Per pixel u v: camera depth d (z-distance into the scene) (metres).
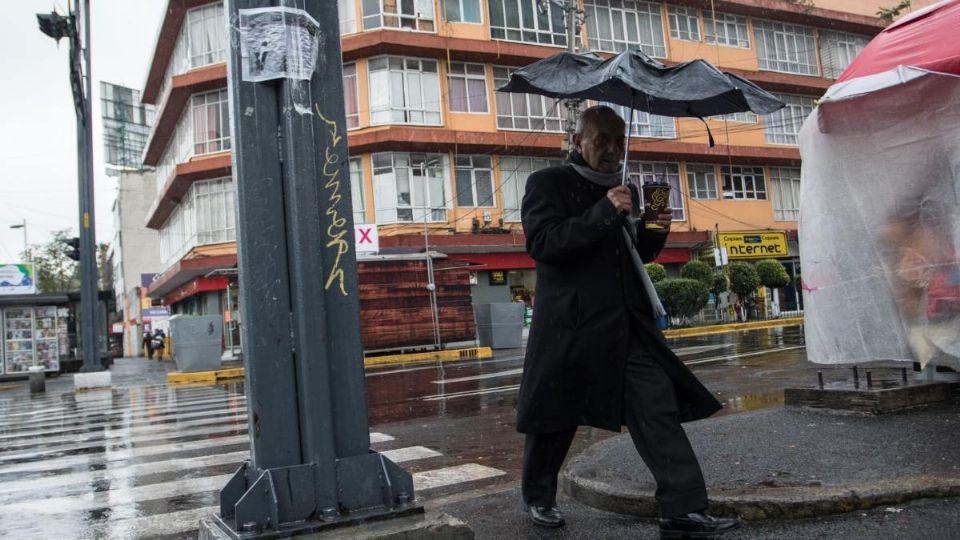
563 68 3.18
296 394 2.64
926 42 4.25
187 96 26.94
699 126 31.50
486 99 26.67
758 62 33.12
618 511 3.42
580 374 2.98
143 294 47.41
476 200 26.28
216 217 26.78
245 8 2.72
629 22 30.14
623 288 3.02
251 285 2.62
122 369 27.67
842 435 4.27
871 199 4.42
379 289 19.50
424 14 25.89
